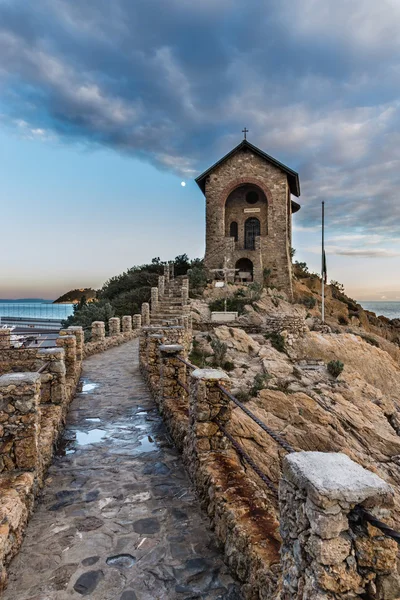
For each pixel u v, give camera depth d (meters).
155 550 3.83
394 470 13.30
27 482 4.31
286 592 2.28
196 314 24.14
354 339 23.50
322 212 32.31
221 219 34.84
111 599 3.19
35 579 3.41
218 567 3.59
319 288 40.66
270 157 34.09
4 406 4.56
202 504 4.63
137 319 24.33
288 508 2.34
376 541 2.01
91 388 10.79
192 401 5.52
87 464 5.89
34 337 15.59
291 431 13.16
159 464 5.90
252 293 27.50
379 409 16.52
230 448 5.32
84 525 4.26
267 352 19.48
